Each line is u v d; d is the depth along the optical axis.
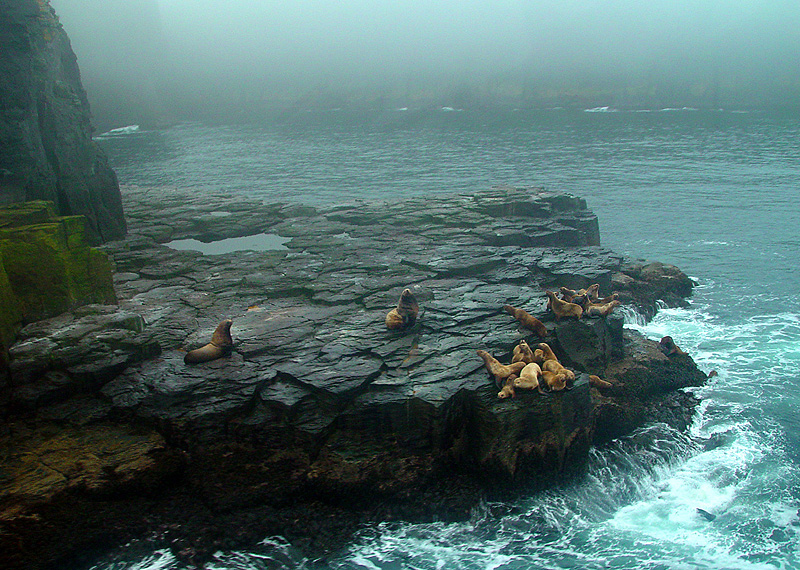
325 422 15.46
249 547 14.07
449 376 16.36
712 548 14.19
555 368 16.02
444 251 28.23
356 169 73.94
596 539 14.57
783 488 16.06
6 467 14.30
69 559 13.49
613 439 17.88
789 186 55.56
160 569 13.42
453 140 96.62
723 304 29.02
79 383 16.45
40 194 26.27
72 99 29.89
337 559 13.84
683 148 79.62
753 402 19.98
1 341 15.95
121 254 28.61
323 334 18.97
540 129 104.50
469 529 14.80
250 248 31.97
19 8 25.86
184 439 15.34
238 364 17.20
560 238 31.92
